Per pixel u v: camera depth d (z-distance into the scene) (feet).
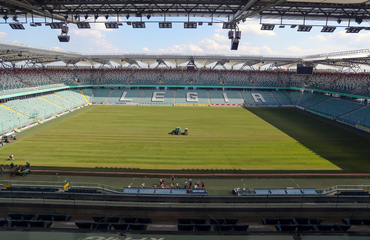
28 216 44.52
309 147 121.70
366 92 200.95
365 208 47.83
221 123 174.70
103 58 254.47
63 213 48.26
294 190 65.98
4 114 156.56
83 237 29.12
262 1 63.46
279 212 47.73
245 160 103.76
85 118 183.93
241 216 47.62
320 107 224.94
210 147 120.06
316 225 41.04
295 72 298.15
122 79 293.64
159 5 78.54
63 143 121.80
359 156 109.29
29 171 88.58
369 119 167.63
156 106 248.52
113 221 44.52
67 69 288.51
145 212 47.62
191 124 169.78
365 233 29.14
